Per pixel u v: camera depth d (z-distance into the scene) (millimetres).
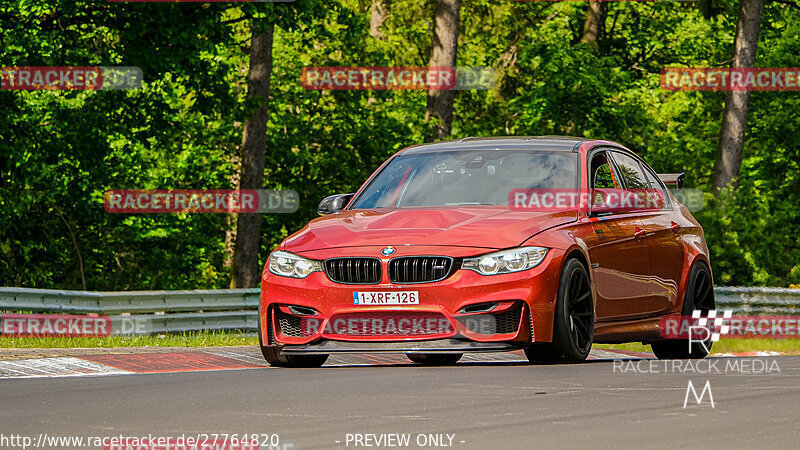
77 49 74938
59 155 84312
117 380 25562
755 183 121688
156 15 72125
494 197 30266
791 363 29906
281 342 28625
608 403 20344
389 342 27547
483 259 27406
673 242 34031
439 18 99188
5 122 79125
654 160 114312
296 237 29578
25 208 83188
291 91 109188
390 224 28844
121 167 94188
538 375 25125
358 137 108188
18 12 76250
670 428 17500
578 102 111188
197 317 49438
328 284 28031
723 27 124750
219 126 103438
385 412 19625
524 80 122688
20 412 20156
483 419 18641
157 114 82688
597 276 29609
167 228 100562
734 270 79438
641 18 127688
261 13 74000
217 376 26375
